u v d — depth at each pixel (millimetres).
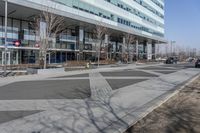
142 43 98375
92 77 26328
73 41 57031
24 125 8438
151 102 12484
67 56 55844
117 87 18438
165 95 14570
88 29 60438
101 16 61188
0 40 41750
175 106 11250
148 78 25406
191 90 16438
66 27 55062
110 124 8586
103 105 11922
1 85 19594
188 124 8234
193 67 49875
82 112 10406
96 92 15969
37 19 43062
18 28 45031
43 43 36375
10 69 35812
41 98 13633
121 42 79688
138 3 83375
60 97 14008
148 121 8719
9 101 12711
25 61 45562
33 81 22500
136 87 18500
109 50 70312
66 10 48500
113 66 50062
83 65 47844
